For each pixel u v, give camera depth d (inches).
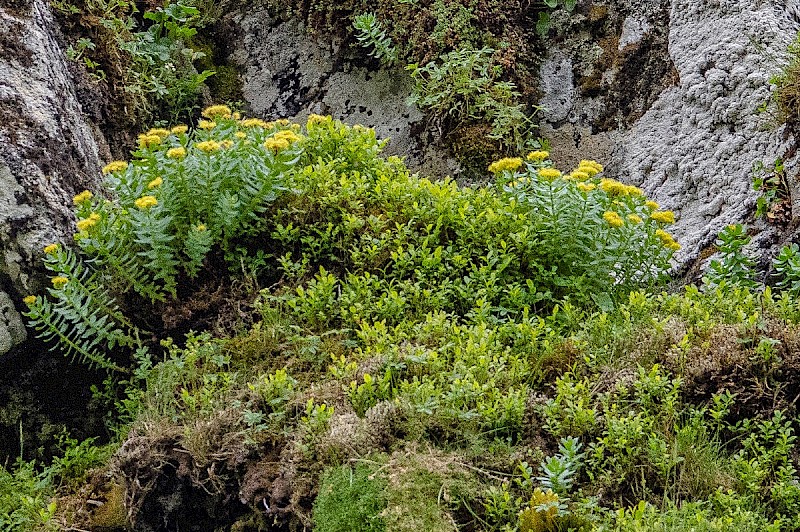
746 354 104.3
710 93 163.6
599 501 92.4
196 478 105.5
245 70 207.8
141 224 124.6
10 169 133.1
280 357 121.7
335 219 141.5
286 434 104.2
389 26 192.9
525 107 184.1
